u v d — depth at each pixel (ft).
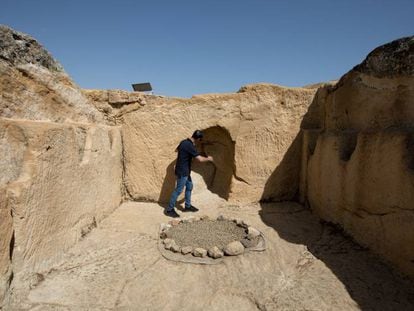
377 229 9.30
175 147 15.49
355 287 8.00
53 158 9.15
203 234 11.37
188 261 9.40
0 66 9.31
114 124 15.31
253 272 8.92
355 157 10.41
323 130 14.17
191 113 15.52
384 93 9.93
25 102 10.27
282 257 9.83
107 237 11.04
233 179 15.93
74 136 10.46
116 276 8.54
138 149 15.37
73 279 8.26
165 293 7.87
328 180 12.37
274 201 15.99
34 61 11.18
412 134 8.38
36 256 8.15
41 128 8.79
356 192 10.36
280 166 15.84
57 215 9.27
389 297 7.52
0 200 6.86
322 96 15.06
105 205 13.05
